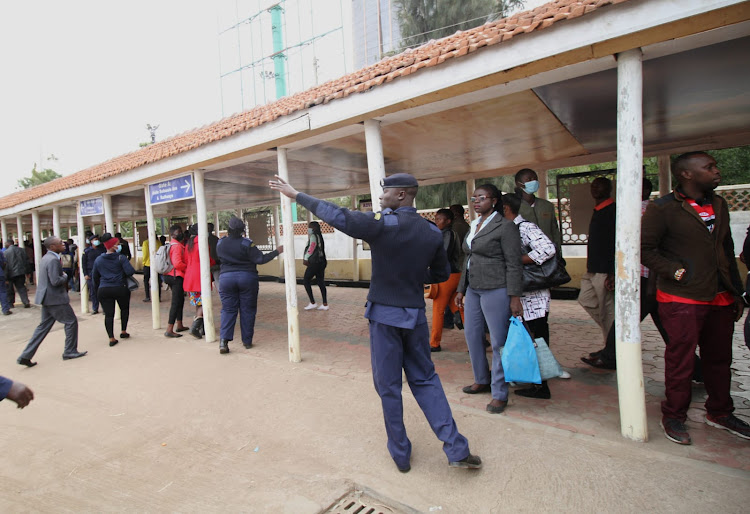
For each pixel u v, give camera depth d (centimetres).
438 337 544
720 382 314
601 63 316
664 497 246
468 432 333
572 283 853
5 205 1262
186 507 267
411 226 278
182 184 667
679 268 286
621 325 309
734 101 456
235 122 681
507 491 262
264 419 381
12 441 369
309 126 462
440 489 269
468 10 1775
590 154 764
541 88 402
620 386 313
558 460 290
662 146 686
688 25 266
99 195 877
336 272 1267
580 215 814
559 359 491
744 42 309
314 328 712
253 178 811
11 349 699
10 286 1103
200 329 682
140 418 401
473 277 364
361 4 2284
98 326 811
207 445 344
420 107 404
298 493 273
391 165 761
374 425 356
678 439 300
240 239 596
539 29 307
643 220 305
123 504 275
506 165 831
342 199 2344
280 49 2255
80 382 511
